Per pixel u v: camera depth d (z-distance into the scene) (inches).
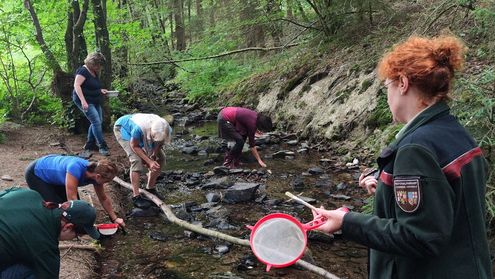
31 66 398.0
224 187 256.8
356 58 377.7
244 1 500.7
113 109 424.8
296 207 228.8
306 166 296.2
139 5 640.4
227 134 290.4
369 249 75.0
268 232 73.8
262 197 237.6
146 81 626.2
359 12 409.7
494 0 239.8
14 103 387.9
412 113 66.5
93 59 300.5
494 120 177.0
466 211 62.4
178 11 820.6
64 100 355.6
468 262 62.4
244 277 162.4
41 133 349.4
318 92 383.9
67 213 103.3
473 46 281.1
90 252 172.1
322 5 434.3
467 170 62.1
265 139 353.4
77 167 156.1
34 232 96.3
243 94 481.7
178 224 201.5
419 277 64.1
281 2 475.8
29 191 102.9
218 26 550.0
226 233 198.8
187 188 259.0
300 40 482.6
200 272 166.1
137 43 527.5
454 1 285.6
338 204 230.8
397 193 61.4
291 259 71.6
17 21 362.9
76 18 358.9
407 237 59.5
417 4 386.0
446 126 63.7
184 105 548.4
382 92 319.3
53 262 100.0
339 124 335.9
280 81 443.8
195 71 571.8
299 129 375.9
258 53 562.3
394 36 362.6
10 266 95.7
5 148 301.4
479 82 187.6
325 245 187.6
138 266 169.6
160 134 213.2
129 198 238.8
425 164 60.2
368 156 293.7
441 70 63.3
